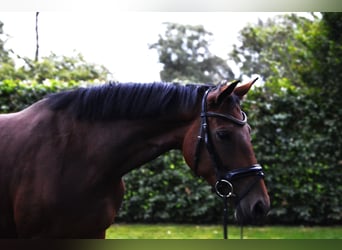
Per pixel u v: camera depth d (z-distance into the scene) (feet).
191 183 24.29
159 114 8.67
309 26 25.68
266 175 24.00
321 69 24.31
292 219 24.26
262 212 7.94
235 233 21.57
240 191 8.07
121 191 9.13
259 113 24.13
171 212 24.52
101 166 8.54
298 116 24.20
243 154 8.09
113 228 22.84
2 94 23.16
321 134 24.16
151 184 24.44
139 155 8.80
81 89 8.98
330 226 23.91
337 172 23.90
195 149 8.38
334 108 24.03
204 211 24.13
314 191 23.94
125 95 8.75
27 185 8.27
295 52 25.59
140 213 24.43
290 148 23.93
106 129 8.70
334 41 24.23
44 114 8.79
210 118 8.35
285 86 24.56
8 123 8.96
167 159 24.44
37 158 8.37
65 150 8.44
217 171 8.18
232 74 73.51
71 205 8.28
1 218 8.63
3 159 8.52
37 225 8.29
